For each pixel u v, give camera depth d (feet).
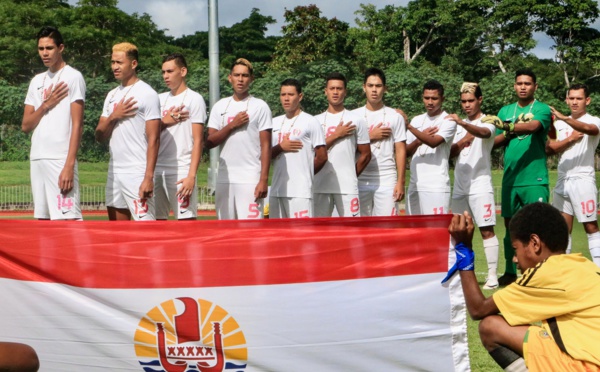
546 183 30.22
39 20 171.22
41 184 23.16
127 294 16.22
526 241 14.43
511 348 14.67
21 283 16.34
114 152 24.17
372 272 16.26
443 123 29.43
